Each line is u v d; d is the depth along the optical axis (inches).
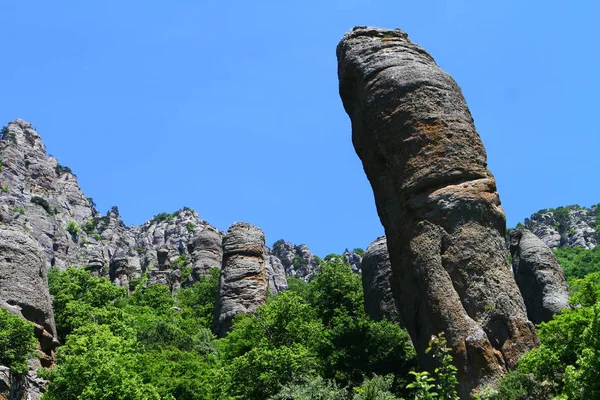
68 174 7381.9
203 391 1643.7
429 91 1449.3
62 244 5438.0
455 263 1305.4
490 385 1186.0
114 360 1510.8
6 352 1577.3
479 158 1403.8
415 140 1407.5
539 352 1155.3
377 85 1485.0
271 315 1980.8
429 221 1344.7
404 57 1517.0
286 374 1567.4
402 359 1642.5
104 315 2219.5
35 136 7180.1
